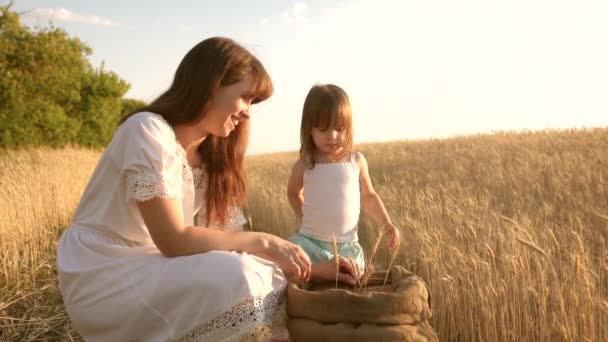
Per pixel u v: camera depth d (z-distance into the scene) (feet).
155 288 7.31
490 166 37.29
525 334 10.53
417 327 7.43
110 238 8.28
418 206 19.19
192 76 8.21
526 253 12.01
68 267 8.08
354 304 7.19
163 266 7.48
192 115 8.29
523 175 30.32
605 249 13.99
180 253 7.64
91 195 8.36
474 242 13.66
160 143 7.72
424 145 73.36
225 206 9.76
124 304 7.51
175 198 7.70
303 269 7.95
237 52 8.25
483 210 19.49
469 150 55.11
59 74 102.47
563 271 10.93
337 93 11.48
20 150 91.86
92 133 125.70
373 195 12.50
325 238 11.48
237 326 7.01
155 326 7.41
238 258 7.27
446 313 11.62
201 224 9.92
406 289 7.42
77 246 8.22
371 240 19.40
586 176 27.55
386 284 8.74
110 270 7.76
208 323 7.07
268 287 7.46
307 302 7.45
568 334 9.57
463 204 20.08
